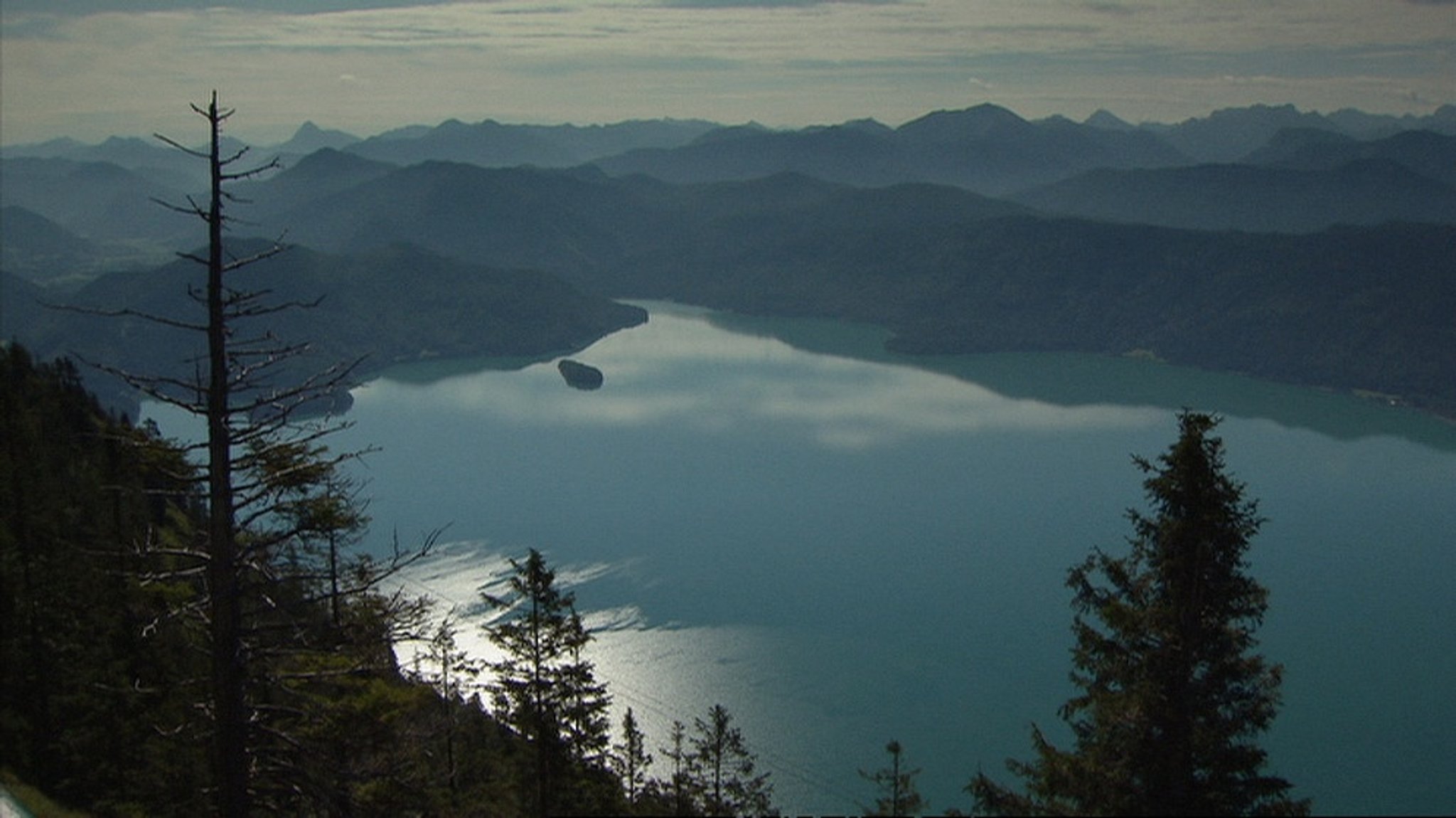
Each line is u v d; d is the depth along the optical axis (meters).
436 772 46.53
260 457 25.11
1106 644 28.03
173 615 26.14
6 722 49.88
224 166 23.47
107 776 49.53
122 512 59.81
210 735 28.41
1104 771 25.73
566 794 40.69
